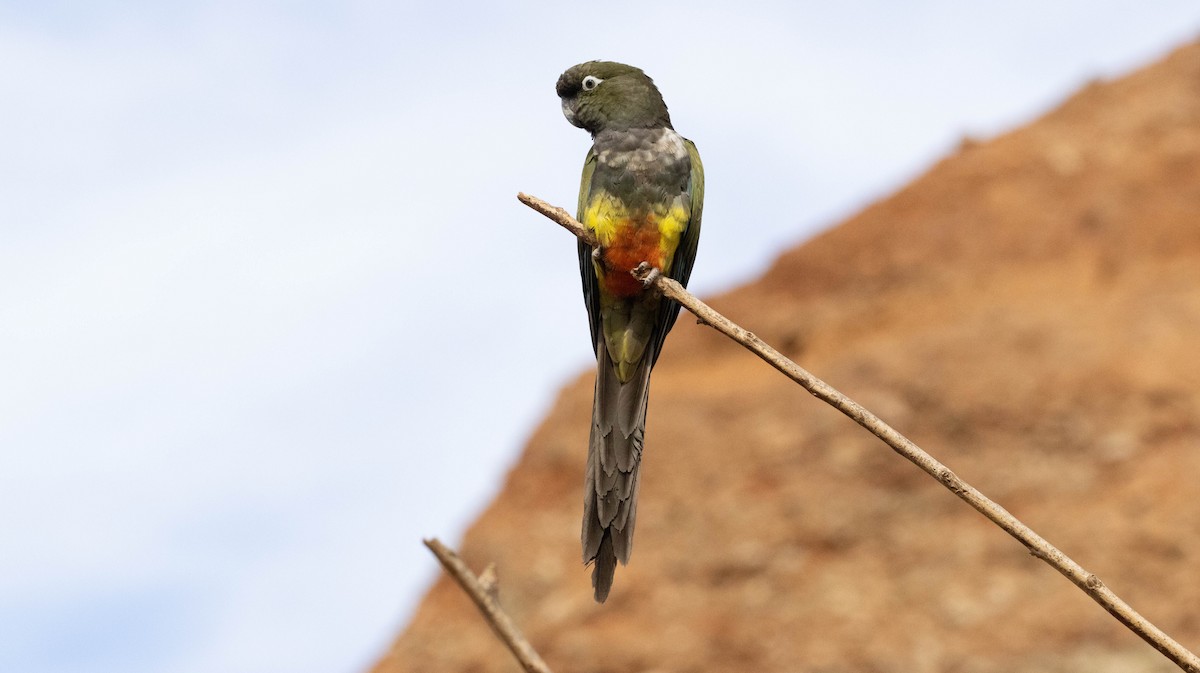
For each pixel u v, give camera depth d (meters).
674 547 29.02
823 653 25.19
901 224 38.66
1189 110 38.50
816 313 36.56
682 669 25.81
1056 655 23.25
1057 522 26.33
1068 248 35.22
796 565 27.58
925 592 25.88
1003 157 39.75
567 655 27.12
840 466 29.75
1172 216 34.75
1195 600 23.36
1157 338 30.30
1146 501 26.03
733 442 31.72
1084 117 40.34
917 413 30.30
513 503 32.91
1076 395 29.28
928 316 34.75
